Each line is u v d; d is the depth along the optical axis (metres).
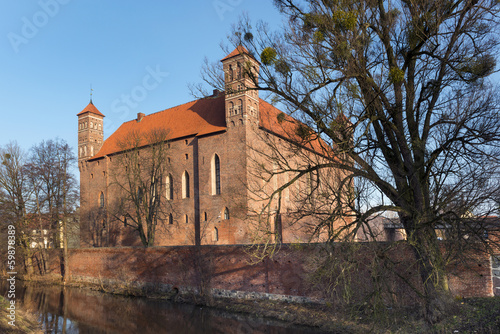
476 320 14.52
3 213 43.16
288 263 23.86
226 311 24.92
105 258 37.41
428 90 13.81
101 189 54.16
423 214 13.17
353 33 12.19
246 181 37.34
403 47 13.69
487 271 17.94
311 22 12.75
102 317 25.97
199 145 42.91
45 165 43.78
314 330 19.45
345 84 12.61
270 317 22.44
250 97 39.72
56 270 43.56
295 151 14.45
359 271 18.30
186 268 30.05
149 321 24.34
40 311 28.17
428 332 14.44
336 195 13.70
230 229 38.81
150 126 53.16
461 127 12.98
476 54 12.62
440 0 12.45
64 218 43.50
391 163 14.55
